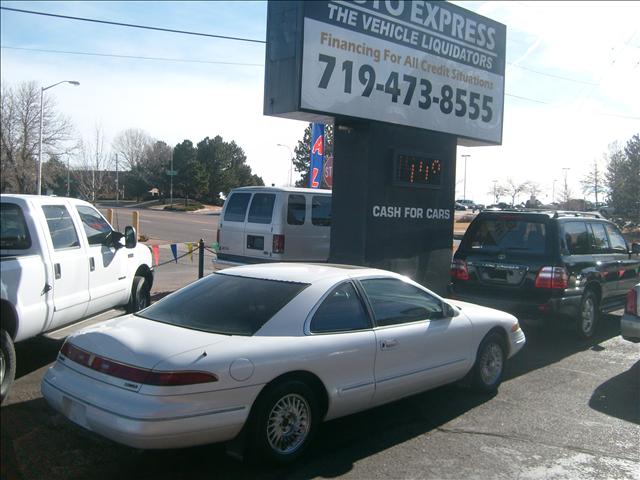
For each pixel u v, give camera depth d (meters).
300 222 11.23
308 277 5.16
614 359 8.05
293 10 8.41
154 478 4.33
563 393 6.53
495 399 6.29
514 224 8.77
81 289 7.09
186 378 4.00
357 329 5.04
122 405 3.98
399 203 9.78
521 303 8.30
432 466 4.62
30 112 49.31
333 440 5.12
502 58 11.54
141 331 4.58
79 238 7.21
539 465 4.68
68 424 5.26
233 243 11.72
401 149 9.64
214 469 4.50
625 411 5.97
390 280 5.61
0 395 5.57
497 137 11.54
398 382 5.27
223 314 4.79
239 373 4.18
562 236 8.45
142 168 86.94
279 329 4.59
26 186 49.84
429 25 9.99
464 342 6.04
